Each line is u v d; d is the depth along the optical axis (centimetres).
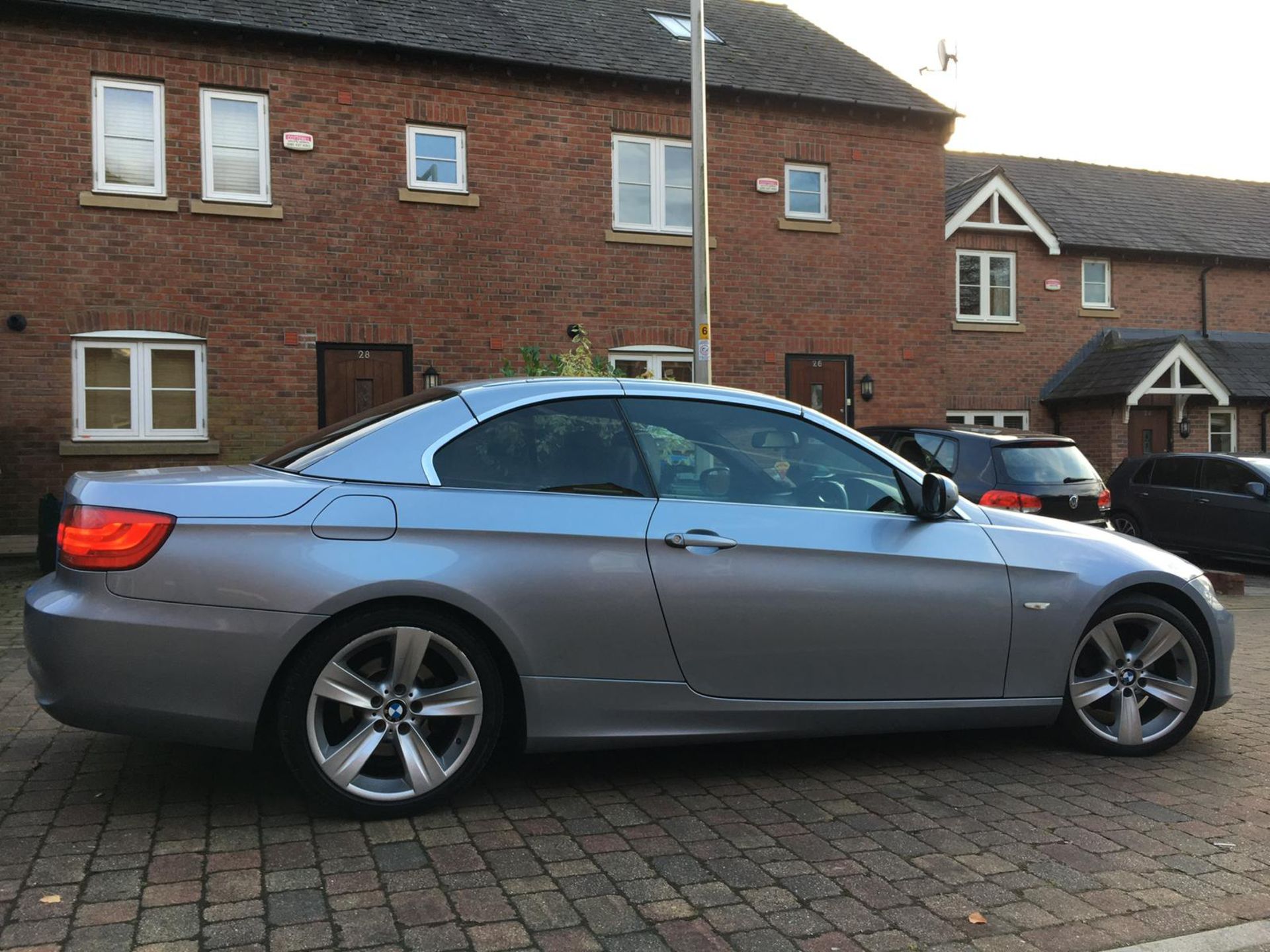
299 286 1120
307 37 1102
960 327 1647
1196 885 295
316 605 316
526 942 254
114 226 1052
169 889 278
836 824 338
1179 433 1677
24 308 1025
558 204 1224
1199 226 1917
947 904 280
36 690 322
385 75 1149
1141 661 418
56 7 1014
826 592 368
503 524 339
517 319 1209
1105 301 1775
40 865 292
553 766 396
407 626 327
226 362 1094
